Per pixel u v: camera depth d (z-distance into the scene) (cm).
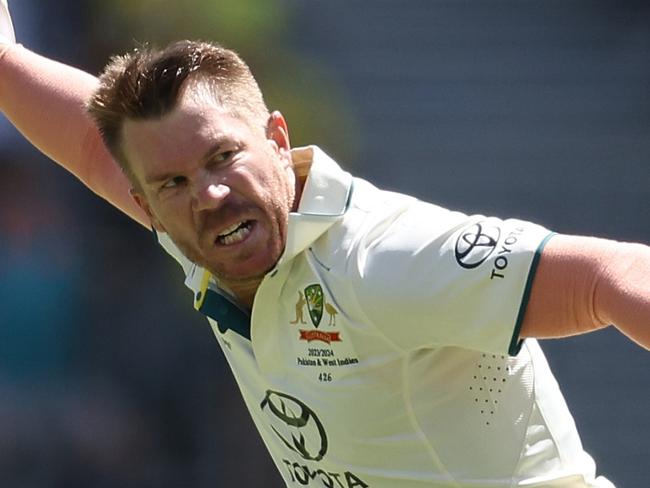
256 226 916
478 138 2742
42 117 1188
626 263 812
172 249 1098
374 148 2694
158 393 2492
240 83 937
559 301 829
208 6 2441
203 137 902
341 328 906
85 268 2525
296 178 969
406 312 873
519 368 931
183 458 2473
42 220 2531
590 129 2748
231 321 993
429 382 915
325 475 999
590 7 2848
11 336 2481
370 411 928
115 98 927
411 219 896
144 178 931
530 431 941
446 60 2792
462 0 2870
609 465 2473
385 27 2772
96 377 2498
